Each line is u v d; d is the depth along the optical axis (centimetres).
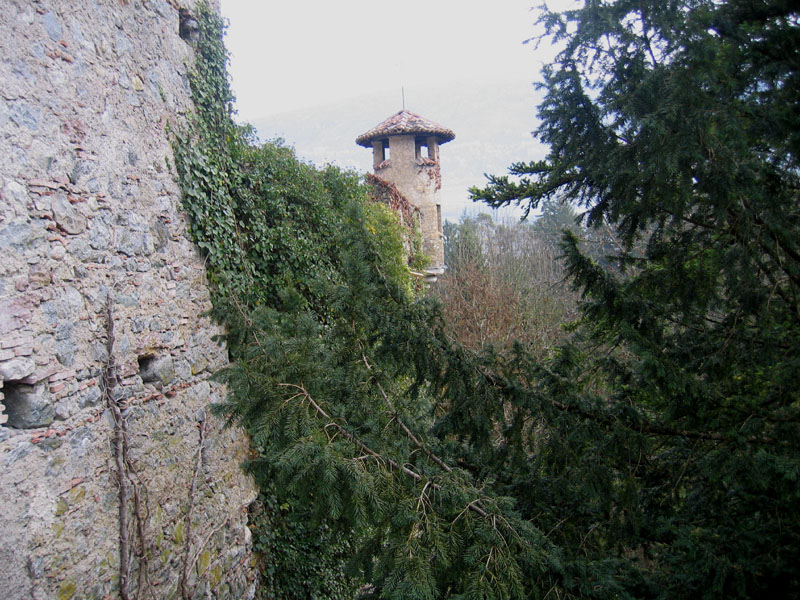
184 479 528
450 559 325
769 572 363
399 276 1170
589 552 419
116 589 425
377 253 427
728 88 375
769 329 408
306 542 730
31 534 355
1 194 350
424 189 1767
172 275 537
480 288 1741
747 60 393
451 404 465
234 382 362
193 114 595
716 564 354
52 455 376
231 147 679
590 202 479
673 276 452
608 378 472
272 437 356
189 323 561
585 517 442
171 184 545
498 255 2458
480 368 455
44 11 390
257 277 698
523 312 1714
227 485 605
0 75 353
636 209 445
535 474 462
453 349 441
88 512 403
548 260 2439
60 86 401
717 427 400
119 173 464
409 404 430
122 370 452
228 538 597
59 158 397
